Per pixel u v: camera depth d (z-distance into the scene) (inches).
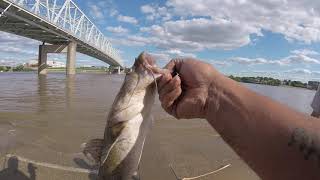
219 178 43.6
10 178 43.2
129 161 16.4
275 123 10.0
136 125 16.2
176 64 14.4
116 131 16.4
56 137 63.5
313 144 9.1
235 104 11.3
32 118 83.7
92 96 144.2
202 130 69.6
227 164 48.8
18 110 97.0
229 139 11.2
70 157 51.2
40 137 63.2
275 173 9.6
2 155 51.5
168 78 14.2
